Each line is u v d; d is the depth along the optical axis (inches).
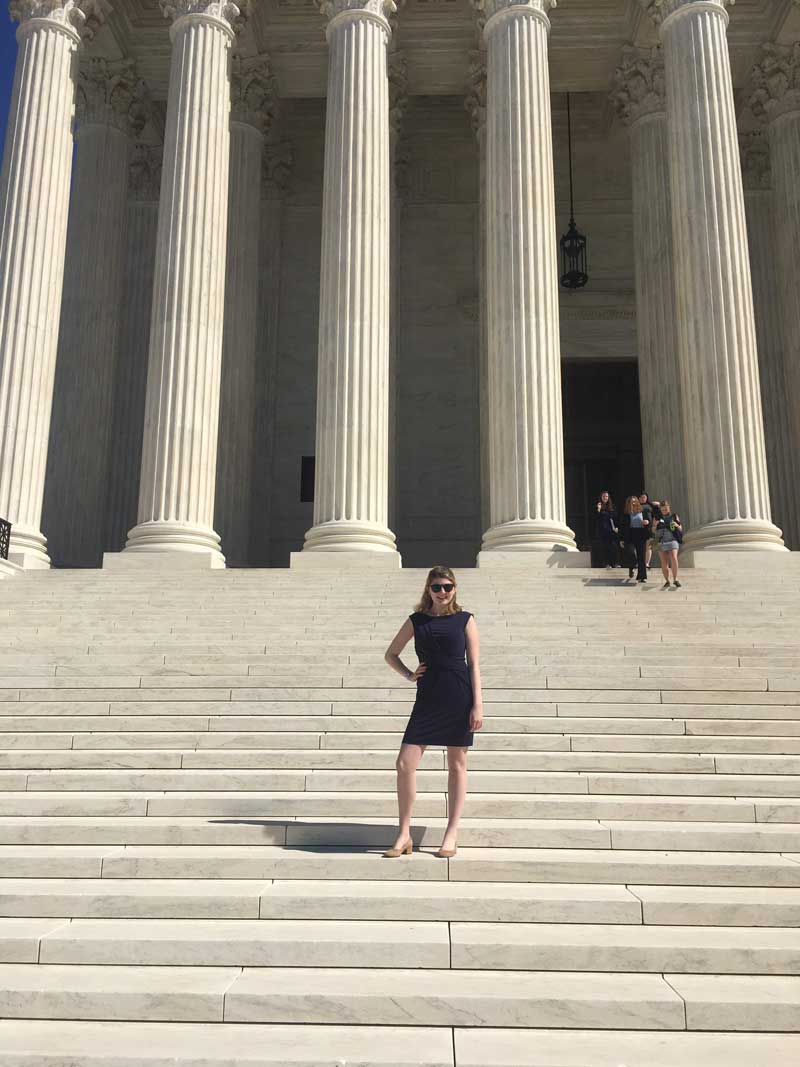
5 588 675.4
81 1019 193.6
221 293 863.1
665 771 352.2
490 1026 191.2
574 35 1076.5
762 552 735.1
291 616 583.5
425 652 283.3
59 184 882.8
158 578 690.8
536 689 440.5
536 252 807.7
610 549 743.7
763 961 210.5
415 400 1261.1
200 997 194.1
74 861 266.5
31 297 840.9
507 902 237.5
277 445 1244.5
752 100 1085.1
